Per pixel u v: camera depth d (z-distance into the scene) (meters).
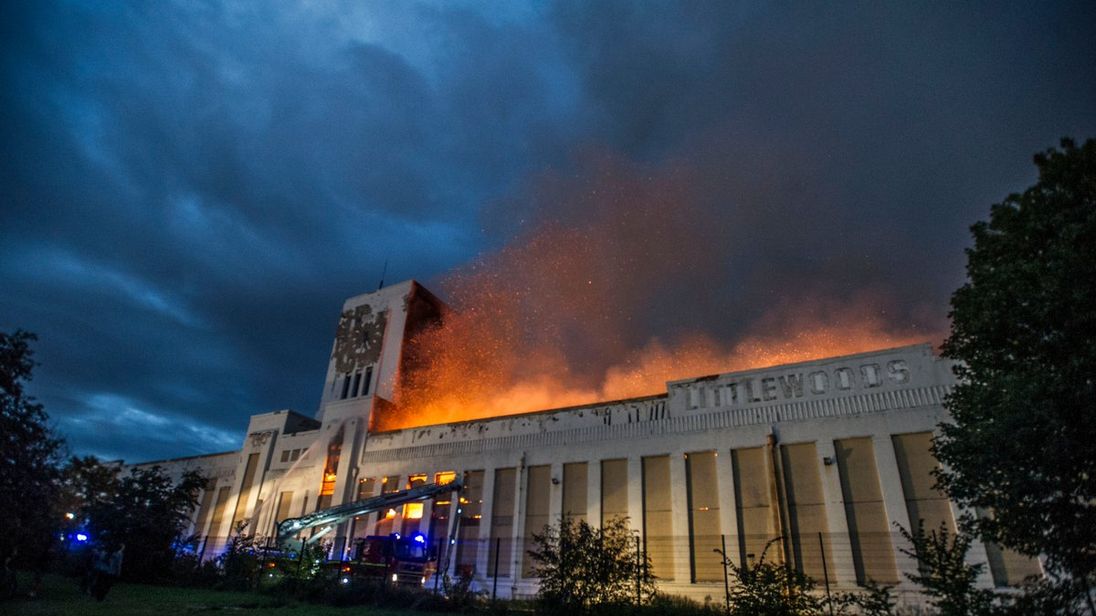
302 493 41.97
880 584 22.27
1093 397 11.40
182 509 35.22
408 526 35.28
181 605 20.89
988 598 13.34
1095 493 11.80
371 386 52.28
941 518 22.38
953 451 14.61
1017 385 12.50
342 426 42.84
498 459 34.25
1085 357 11.77
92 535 30.39
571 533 21.80
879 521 23.38
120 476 54.12
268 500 43.47
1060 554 12.18
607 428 31.45
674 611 21.42
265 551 30.78
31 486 20.12
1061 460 11.60
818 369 27.19
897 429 24.38
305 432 45.03
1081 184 13.83
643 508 28.52
